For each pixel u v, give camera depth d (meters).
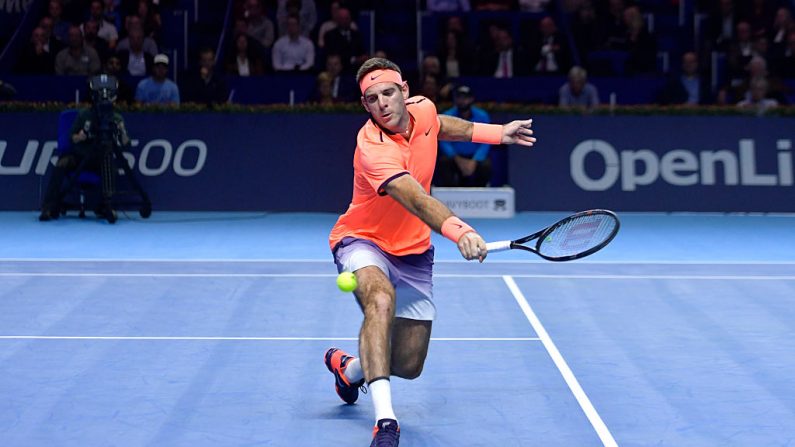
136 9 29.83
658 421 9.84
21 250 19.81
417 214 8.09
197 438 9.33
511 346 12.67
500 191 24.14
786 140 24.86
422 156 9.23
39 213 24.70
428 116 9.27
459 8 31.28
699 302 15.29
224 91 26.19
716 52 30.11
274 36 29.61
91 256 19.19
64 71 27.88
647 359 12.09
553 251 8.85
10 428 9.57
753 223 23.77
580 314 14.46
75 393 10.69
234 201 24.91
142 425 9.69
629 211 24.86
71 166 23.48
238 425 9.70
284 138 24.86
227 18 30.33
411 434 9.47
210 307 14.83
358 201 9.22
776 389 10.91
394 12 31.91
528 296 15.65
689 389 10.90
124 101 25.88
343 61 28.27
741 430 9.58
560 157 24.91
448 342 12.86
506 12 30.72
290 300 15.29
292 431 9.55
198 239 21.36
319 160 24.92
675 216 24.70
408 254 9.25
